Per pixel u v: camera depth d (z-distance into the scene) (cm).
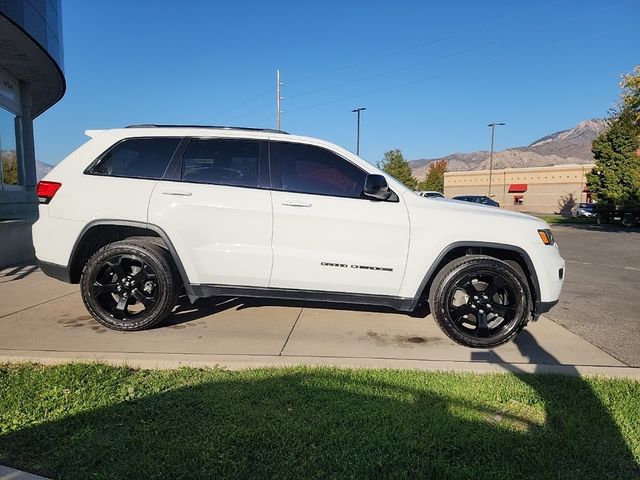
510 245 455
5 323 495
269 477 241
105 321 470
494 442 276
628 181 3027
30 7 1129
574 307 638
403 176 5584
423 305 593
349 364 387
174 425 287
